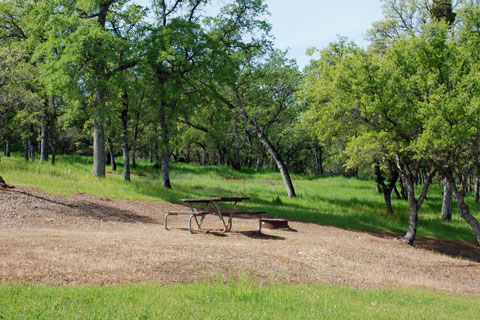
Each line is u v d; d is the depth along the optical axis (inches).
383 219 928.9
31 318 189.2
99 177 991.0
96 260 327.3
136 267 321.1
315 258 462.6
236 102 1286.9
